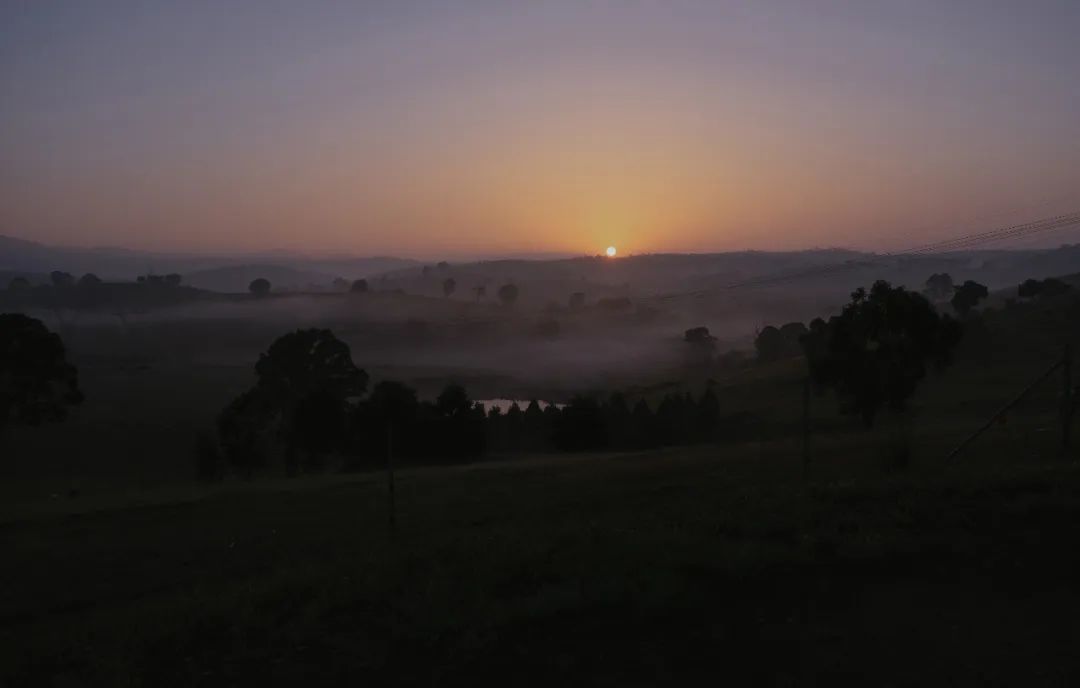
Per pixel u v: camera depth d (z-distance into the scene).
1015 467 13.59
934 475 13.06
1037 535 9.06
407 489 24.94
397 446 44.91
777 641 6.51
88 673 6.92
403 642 6.74
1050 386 54.81
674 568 8.13
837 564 8.37
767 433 55.03
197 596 10.76
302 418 45.78
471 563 9.05
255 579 12.09
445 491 23.61
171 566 15.95
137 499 27.59
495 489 23.05
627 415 57.44
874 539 8.82
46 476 54.62
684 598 7.27
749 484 17.83
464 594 7.72
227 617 7.95
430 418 46.38
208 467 46.69
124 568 16.02
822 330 51.97
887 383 39.03
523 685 5.89
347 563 10.77
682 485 19.39
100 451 64.81
